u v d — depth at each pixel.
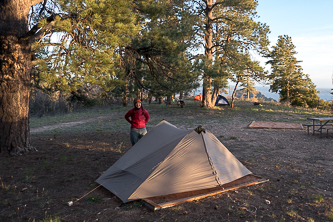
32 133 14.14
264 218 3.63
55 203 4.24
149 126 14.80
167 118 18.19
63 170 6.01
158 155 4.79
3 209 4.03
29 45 7.26
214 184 4.71
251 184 5.02
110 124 17.25
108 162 6.72
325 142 9.03
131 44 10.77
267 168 6.16
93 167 6.27
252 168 6.17
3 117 7.19
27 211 3.95
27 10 7.38
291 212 3.76
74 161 6.77
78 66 6.05
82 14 5.89
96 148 8.55
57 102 33.81
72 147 8.61
